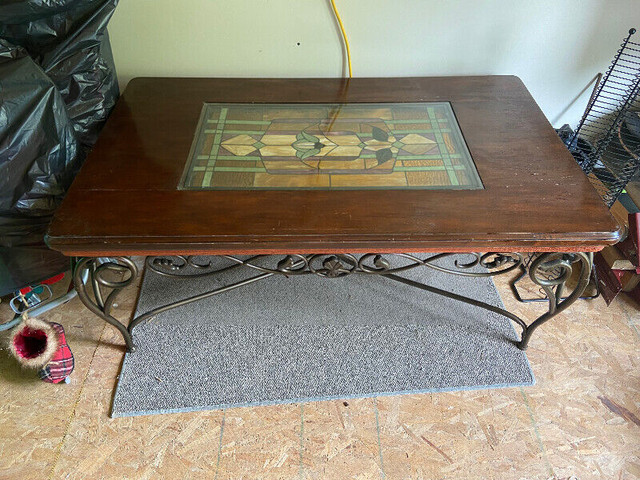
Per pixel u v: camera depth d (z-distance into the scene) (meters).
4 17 1.15
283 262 1.32
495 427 1.41
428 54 1.68
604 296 1.72
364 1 1.53
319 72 1.71
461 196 1.23
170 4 1.51
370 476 1.31
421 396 1.47
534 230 1.15
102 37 1.31
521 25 1.61
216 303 1.67
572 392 1.49
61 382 1.46
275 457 1.34
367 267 1.36
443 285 1.75
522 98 1.56
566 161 1.33
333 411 1.43
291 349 1.56
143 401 1.43
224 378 1.48
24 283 1.43
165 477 1.30
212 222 1.15
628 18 1.60
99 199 1.20
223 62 1.67
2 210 1.24
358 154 1.37
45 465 1.31
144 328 1.59
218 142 1.39
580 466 1.34
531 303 1.72
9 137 1.16
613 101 1.81
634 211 1.67
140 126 1.43
